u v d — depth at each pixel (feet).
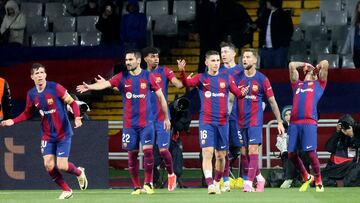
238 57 239.30
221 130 134.10
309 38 243.60
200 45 224.33
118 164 208.64
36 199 127.03
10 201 123.03
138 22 226.99
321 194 133.80
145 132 134.92
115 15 237.25
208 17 222.28
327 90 212.64
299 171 144.56
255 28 225.35
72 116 154.81
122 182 177.27
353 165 160.15
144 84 134.51
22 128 154.71
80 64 222.48
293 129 140.15
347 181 159.22
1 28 244.01
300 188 144.36
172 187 144.87
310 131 138.41
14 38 243.40
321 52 237.25
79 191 148.87
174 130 156.56
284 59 220.64
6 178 155.12
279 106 210.79
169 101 236.02
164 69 144.25
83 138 154.20
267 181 160.86
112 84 134.72
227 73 134.62
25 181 154.92
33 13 261.24
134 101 134.72
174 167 157.99
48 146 126.82
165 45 250.37
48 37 248.73
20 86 223.10
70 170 129.80
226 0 223.71
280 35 219.61
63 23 253.44
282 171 159.94
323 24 248.73
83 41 245.86
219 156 135.33
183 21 253.44
